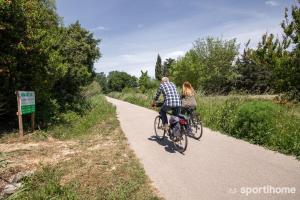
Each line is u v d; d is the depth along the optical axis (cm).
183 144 773
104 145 872
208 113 1246
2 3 991
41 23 1403
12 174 596
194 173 599
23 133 1038
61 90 1861
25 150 790
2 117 1201
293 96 1473
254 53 1784
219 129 1048
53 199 493
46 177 585
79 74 1948
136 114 1816
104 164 675
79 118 1517
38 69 1192
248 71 4700
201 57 4700
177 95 795
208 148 792
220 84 4578
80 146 862
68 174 616
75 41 2111
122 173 612
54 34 1720
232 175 575
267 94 1543
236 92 1376
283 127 797
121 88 11069
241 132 912
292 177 552
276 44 1686
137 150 806
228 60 4644
